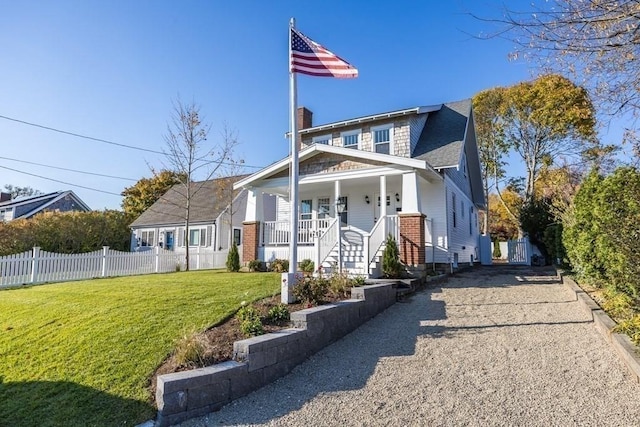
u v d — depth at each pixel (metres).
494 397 3.94
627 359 4.28
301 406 4.03
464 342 5.71
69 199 32.53
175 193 29.56
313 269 11.10
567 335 5.72
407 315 7.52
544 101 24.05
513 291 9.44
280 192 15.81
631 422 3.31
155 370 4.57
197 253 17.69
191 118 17.88
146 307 6.64
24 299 8.05
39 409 4.06
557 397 3.85
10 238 20.11
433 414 3.66
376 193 15.45
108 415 3.90
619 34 3.83
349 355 5.48
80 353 5.07
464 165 18.53
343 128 16.69
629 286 5.37
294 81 7.54
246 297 7.06
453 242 14.89
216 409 4.07
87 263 12.97
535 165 26.94
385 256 10.22
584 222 7.78
